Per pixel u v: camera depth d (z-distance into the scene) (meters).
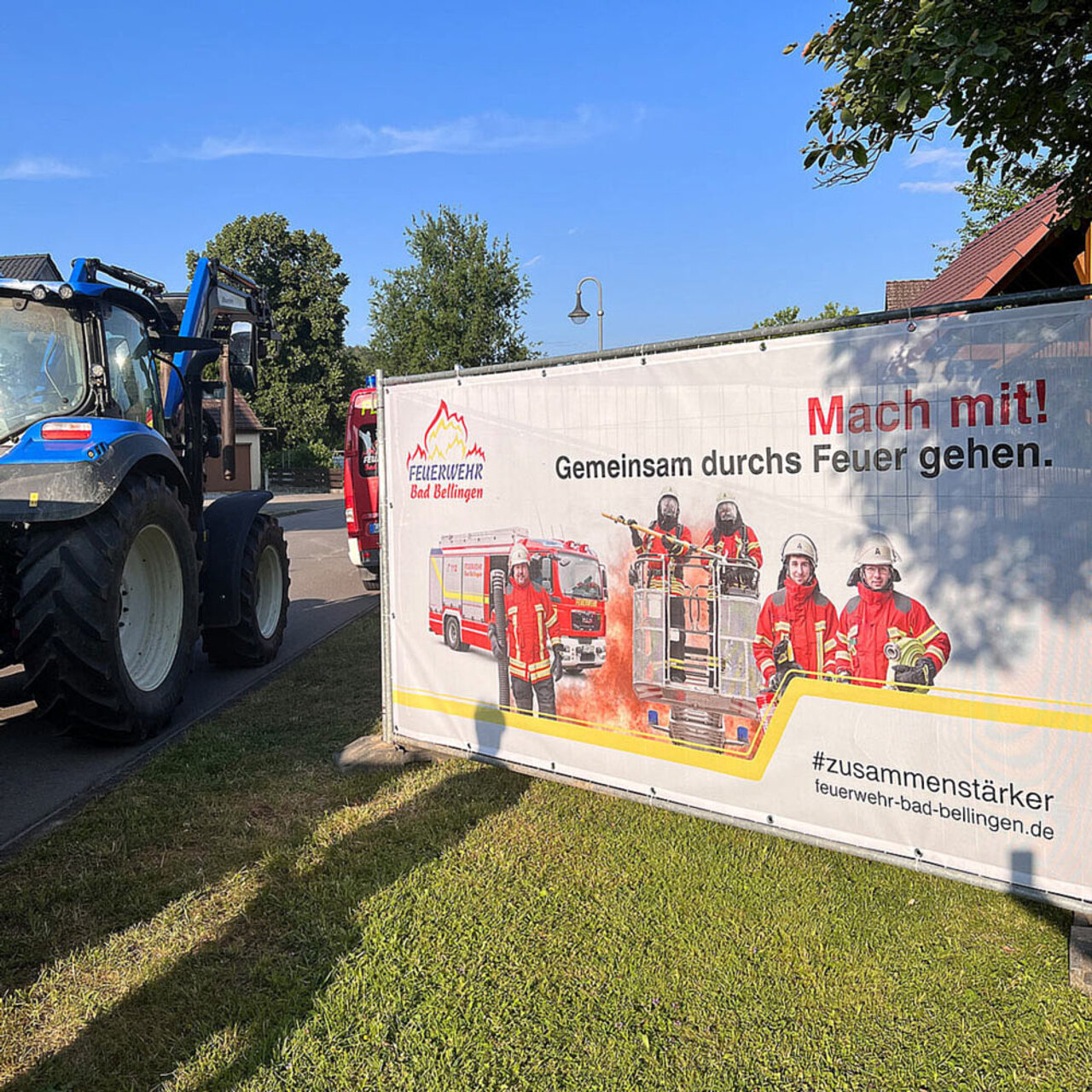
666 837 3.87
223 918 3.25
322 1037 2.62
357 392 11.27
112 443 5.05
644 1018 2.69
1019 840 2.96
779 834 3.50
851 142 3.22
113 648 4.91
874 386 3.14
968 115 3.20
